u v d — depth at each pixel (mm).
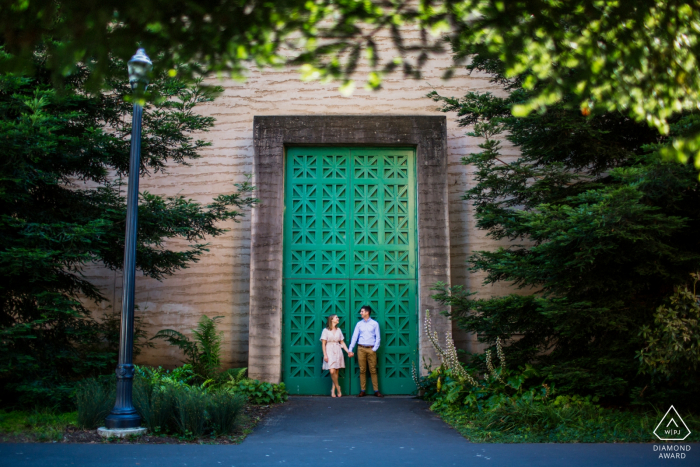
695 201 8695
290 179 12312
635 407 8930
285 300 11984
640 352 7930
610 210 7535
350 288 12070
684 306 7984
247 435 7805
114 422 7332
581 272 8562
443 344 11523
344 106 12883
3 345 8258
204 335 11398
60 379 9078
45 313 8828
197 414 7504
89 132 9094
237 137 12883
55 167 9641
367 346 11539
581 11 3402
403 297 12031
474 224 12648
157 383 8938
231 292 12523
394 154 12430
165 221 9891
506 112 10148
